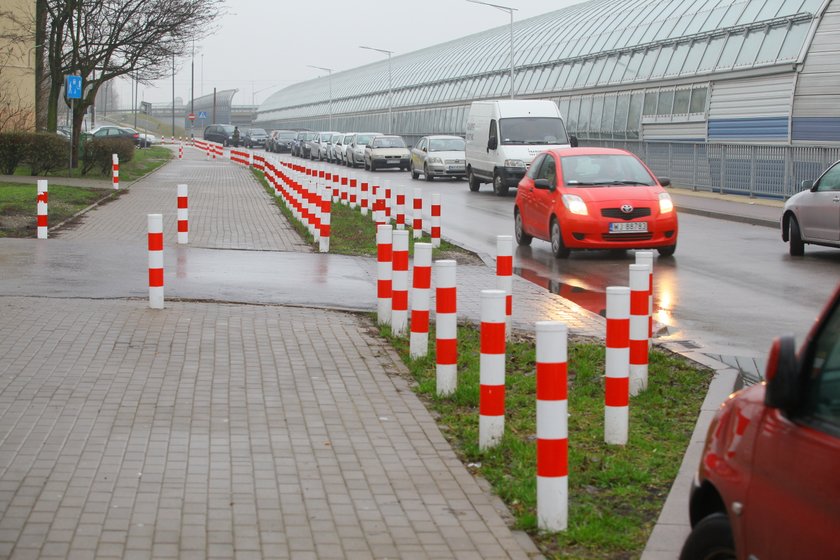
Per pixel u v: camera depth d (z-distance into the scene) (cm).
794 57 3572
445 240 2041
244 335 1023
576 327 1138
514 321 1171
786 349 332
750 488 354
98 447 673
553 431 545
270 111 15025
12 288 1256
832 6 3544
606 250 1961
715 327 1178
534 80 5850
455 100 7081
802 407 337
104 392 805
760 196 3139
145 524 544
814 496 313
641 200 1795
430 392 827
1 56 3747
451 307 809
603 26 5359
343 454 674
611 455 683
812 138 3503
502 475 629
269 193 3111
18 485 598
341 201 2936
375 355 959
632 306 835
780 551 330
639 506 589
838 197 1742
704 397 832
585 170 1884
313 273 1477
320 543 525
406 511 574
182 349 955
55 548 508
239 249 1730
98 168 3791
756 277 1580
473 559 510
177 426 725
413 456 672
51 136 3341
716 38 4144
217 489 602
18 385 817
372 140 5447
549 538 540
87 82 3819
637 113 4603
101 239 1775
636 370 837
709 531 387
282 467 645
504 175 3484
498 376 679
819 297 1389
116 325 1049
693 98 4178
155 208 2461
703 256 1855
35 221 2030
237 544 521
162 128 14675
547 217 1867
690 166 3569
